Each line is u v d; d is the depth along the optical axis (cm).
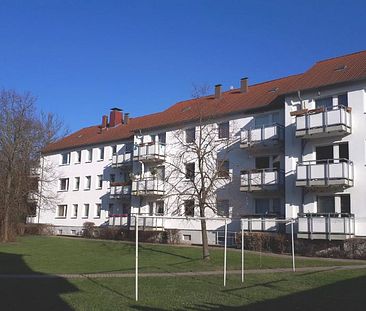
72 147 5106
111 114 5325
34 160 4103
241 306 1120
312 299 1216
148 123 4088
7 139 3838
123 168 4388
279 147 3011
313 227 2531
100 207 4703
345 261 2175
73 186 5062
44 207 5025
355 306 1122
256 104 3222
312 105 2778
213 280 1599
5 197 3712
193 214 3123
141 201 3997
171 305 1128
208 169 2692
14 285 1470
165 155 3800
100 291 1348
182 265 2098
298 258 2308
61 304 1137
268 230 2880
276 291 1352
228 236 3180
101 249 2995
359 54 3042
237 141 3269
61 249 3016
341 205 2598
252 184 3002
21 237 4134
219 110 3428
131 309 1073
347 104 2633
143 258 2453
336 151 2656
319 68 3067
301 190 2750
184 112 3909
